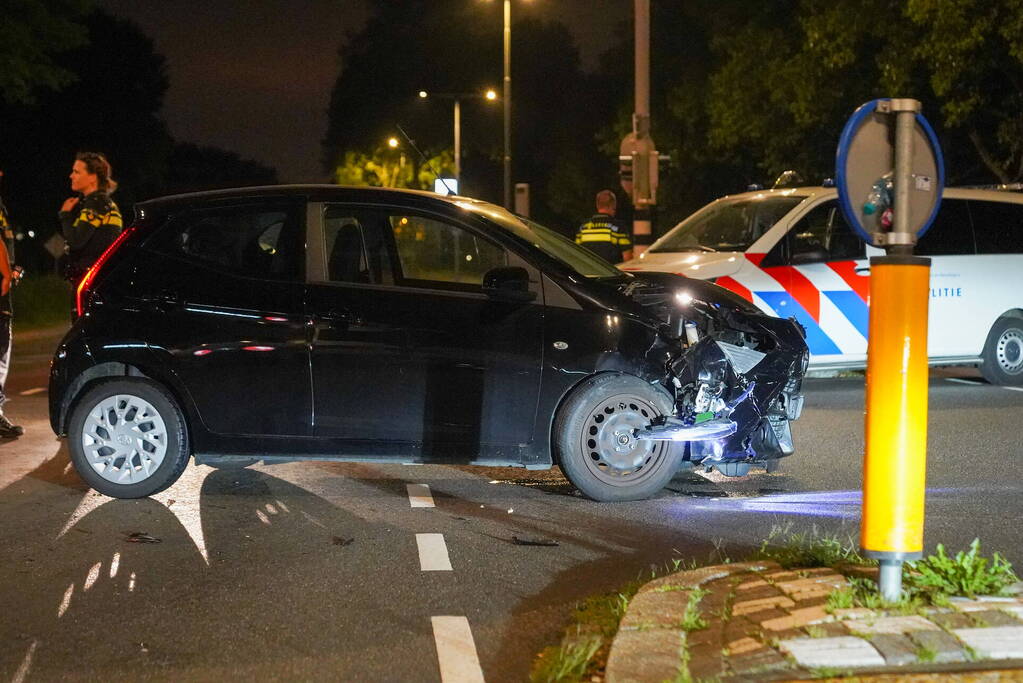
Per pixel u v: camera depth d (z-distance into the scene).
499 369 7.36
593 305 7.40
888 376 4.53
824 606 4.52
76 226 9.55
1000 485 7.77
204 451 7.55
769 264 11.52
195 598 5.44
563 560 6.05
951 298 12.20
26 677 4.49
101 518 7.00
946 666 3.98
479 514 7.09
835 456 8.91
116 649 4.79
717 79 32.06
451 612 5.22
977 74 23.64
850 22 25.22
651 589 4.97
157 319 7.52
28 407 11.79
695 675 4.00
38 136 58.72
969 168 30.80
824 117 28.53
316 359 7.43
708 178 46.91
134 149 63.56
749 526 6.72
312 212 7.62
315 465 8.65
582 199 66.25
